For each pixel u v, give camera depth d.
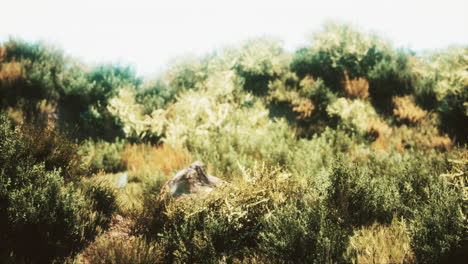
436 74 8.31
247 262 2.20
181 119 7.17
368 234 2.33
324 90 8.40
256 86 9.81
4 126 3.10
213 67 10.14
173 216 2.73
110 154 5.95
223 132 6.66
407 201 2.84
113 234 2.81
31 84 7.17
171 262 2.38
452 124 6.93
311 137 7.33
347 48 9.52
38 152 3.40
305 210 2.51
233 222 2.53
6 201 2.47
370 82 9.12
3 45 8.21
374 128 7.25
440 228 2.02
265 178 2.95
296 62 10.58
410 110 7.73
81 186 3.34
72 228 2.52
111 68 9.09
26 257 2.24
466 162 2.84
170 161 5.24
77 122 7.48
